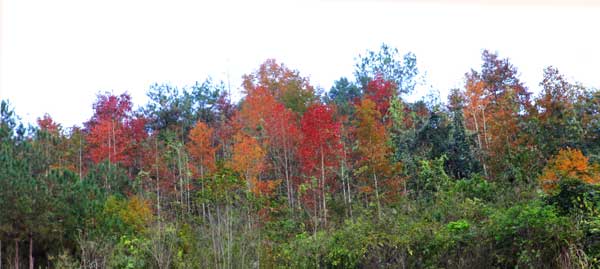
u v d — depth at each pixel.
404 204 17.58
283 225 18.38
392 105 30.89
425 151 24.50
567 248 10.27
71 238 16.14
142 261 12.62
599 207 11.05
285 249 13.54
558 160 14.25
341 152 25.67
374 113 28.31
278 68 39.66
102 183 22.08
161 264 11.84
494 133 23.59
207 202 12.66
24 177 16.33
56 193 16.83
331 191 25.56
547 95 22.50
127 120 35.78
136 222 16.17
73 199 16.69
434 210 15.32
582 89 24.52
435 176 21.23
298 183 27.19
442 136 25.00
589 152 20.14
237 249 11.48
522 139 21.83
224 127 32.69
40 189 16.45
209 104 41.72
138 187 25.06
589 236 10.36
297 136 28.88
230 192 12.79
